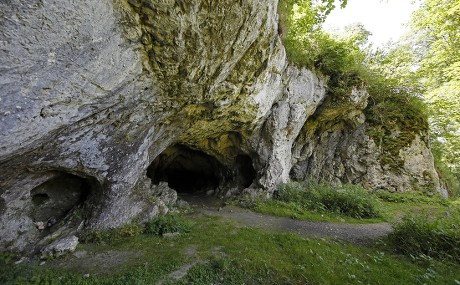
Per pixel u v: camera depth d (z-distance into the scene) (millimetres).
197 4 4102
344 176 14430
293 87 10727
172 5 3840
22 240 4574
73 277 3754
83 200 5930
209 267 4297
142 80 4758
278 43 7973
